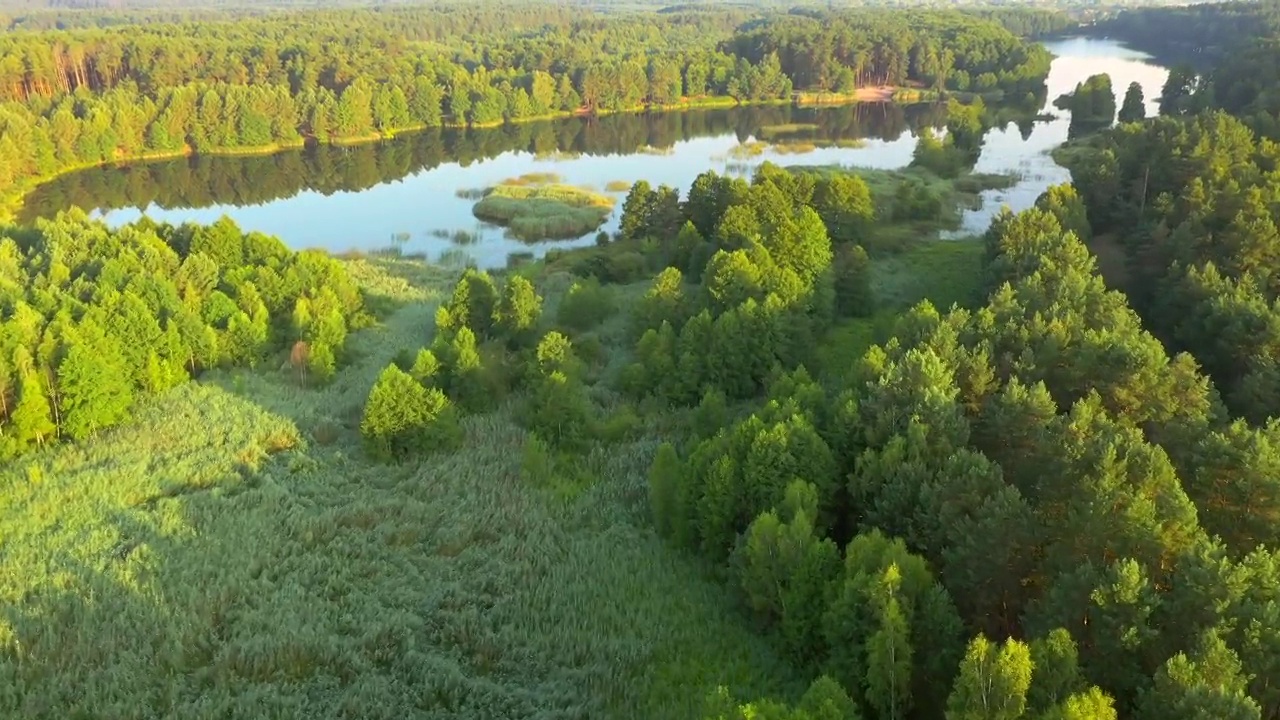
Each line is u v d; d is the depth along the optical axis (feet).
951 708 93.30
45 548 146.10
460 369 199.72
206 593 133.59
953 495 123.65
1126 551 107.24
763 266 233.96
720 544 142.82
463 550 148.66
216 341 223.92
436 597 136.87
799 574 119.65
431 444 179.01
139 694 114.52
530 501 162.50
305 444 183.83
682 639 127.54
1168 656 97.91
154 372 207.82
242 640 124.98
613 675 121.39
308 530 151.94
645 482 168.55
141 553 143.74
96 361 188.34
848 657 110.63
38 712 111.75
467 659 125.18
